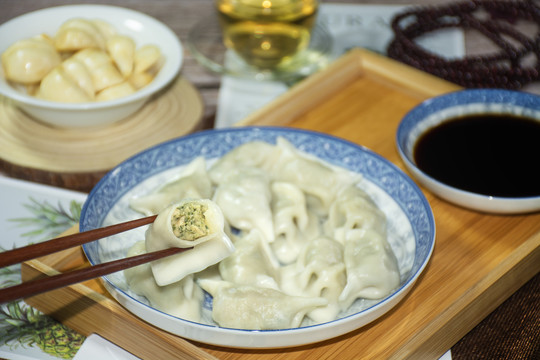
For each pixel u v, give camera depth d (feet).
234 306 1.84
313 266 1.93
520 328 1.90
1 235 2.03
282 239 2.05
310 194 2.10
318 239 1.98
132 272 1.86
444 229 2.03
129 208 1.99
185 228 1.75
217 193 2.03
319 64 2.56
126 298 1.73
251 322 1.83
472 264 1.95
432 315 1.85
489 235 2.02
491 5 2.75
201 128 2.34
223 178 2.06
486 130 2.19
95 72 2.24
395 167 2.02
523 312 1.93
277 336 1.69
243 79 2.52
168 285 1.85
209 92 2.49
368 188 2.07
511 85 2.45
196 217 1.76
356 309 1.89
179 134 2.28
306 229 2.06
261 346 1.72
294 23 2.41
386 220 2.02
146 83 2.31
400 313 1.85
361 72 2.44
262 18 2.40
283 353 1.79
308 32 2.48
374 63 2.43
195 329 1.70
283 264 2.03
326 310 1.87
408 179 1.99
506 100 2.22
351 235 1.96
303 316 1.87
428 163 2.10
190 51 2.63
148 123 2.31
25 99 2.16
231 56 2.60
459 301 1.85
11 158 2.17
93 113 2.19
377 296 1.88
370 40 2.68
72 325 1.88
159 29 2.41
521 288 1.98
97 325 1.84
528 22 2.77
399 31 2.59
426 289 1.90
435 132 2.19
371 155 2.06
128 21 2.43
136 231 1.96
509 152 2.13
